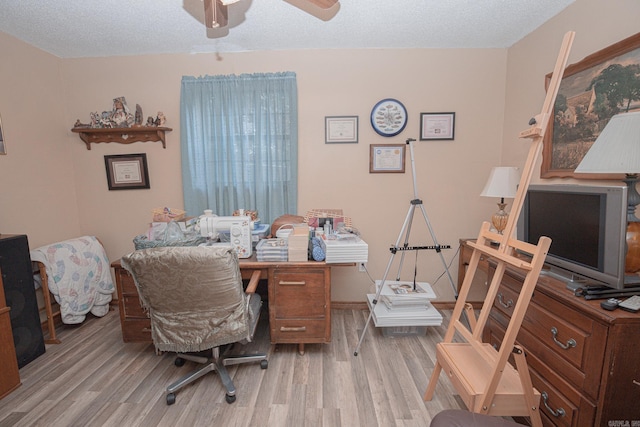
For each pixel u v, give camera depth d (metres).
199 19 1.96
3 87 2.08
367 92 2.46
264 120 2.46
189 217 2.48
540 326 1.26
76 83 2.52
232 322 1.50
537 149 1.17
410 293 2.21
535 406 1.12
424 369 1.81
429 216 2.58
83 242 2.37
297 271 1.83
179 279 1.36
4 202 2.09
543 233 1.41
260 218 2.53
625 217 1.03
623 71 1.45
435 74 2.44
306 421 1.42
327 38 2.26
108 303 2.57
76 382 1.71
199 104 2.46
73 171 2.62
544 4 1.83
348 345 2.08
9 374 1.60
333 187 2.56
